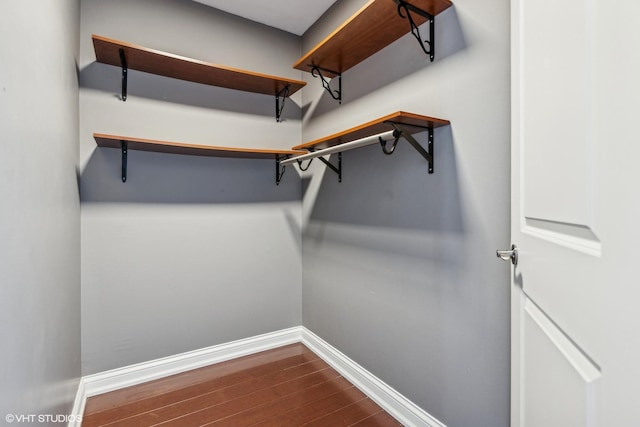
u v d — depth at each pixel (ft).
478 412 4.29
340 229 7.04
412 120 4.43
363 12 4.72
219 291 7.56
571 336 2.15
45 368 3.38
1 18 2.31
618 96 1.67
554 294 2.41
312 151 7.29
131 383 6.53
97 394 6.18
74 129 5.39
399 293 5.54
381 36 5.40
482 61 4.16
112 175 6.36
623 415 1.61
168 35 6.89
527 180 2.95
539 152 2.68
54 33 3.92
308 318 8.36
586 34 1.97
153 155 6.77
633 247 1.55
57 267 4.03
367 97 6.22
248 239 7.91
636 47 1.54
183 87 7.09
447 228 4.68
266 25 8.07
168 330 6.97
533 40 2.78
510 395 3.79
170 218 6.98
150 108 6.73
